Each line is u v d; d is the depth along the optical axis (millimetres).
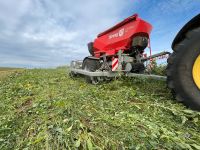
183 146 1315
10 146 1507
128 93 2754
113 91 2984
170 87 2047
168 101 2236
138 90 2904
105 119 1779
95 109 2107
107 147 1405
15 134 1686
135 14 3932
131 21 4086
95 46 5387
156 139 1420
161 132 1544
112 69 3922
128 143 1409
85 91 3057
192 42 1868
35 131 1703
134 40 3957
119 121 1732
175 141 1388
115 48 4527
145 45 4031
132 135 1479
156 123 1704
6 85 4062
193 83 1899
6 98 2926
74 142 1445
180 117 1824
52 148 1411
